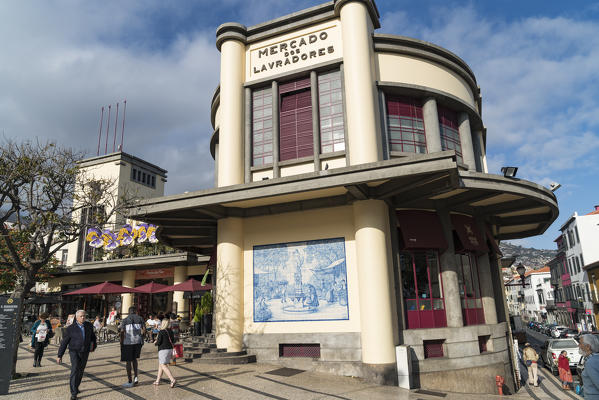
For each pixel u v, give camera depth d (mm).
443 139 14336
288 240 12656
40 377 10477
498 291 15109
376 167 10305
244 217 13336
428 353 11742
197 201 12008
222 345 12328
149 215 13023
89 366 12055
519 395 12750
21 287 11719
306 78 13984
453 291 12312
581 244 46719
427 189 11414
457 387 11352
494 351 12805
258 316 12453
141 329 9523
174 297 26562
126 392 8594
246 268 12984
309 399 8438
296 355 11938
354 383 10250
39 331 12664
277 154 13531
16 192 12383
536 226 17922
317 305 11859
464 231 13289
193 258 25391
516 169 11875
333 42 13664
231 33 14562
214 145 18578
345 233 12031
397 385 10336
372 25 14391
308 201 12562
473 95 17047
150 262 26266
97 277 30797
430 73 14273
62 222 12328
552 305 66750
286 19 14297
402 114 13820
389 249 11656
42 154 12664
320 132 13367
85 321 8477
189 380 9781
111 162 36750
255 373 10664
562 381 15070
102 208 14234
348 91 12688
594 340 4598
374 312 10727
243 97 14453
